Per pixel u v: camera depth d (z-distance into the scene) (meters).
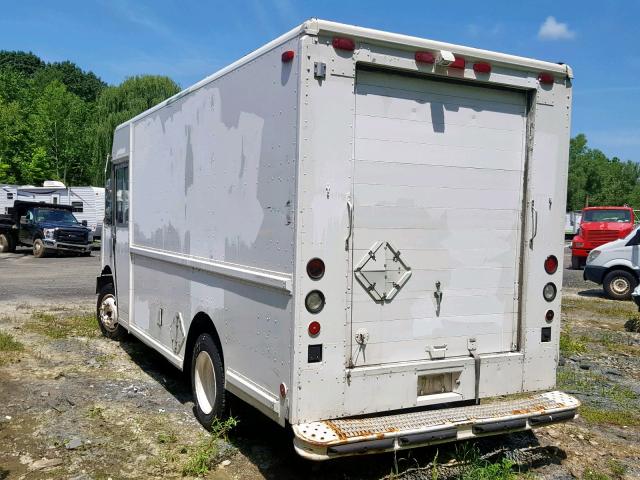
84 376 6.90
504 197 4.66
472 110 4.48
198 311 5.38
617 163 68.62
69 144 54.09
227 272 4.71
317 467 4.03
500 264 4.66
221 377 4.98
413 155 4.24
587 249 22.14
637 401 6.41
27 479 4.33
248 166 4.45
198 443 4.95
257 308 4.31
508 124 4.64
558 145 4.78
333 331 3.93
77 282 15.89
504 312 4.70
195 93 5.44
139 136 7.14
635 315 12.19
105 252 8.76
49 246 23.78
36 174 48.50
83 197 29.41
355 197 4.02
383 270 4.14
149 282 6.82
